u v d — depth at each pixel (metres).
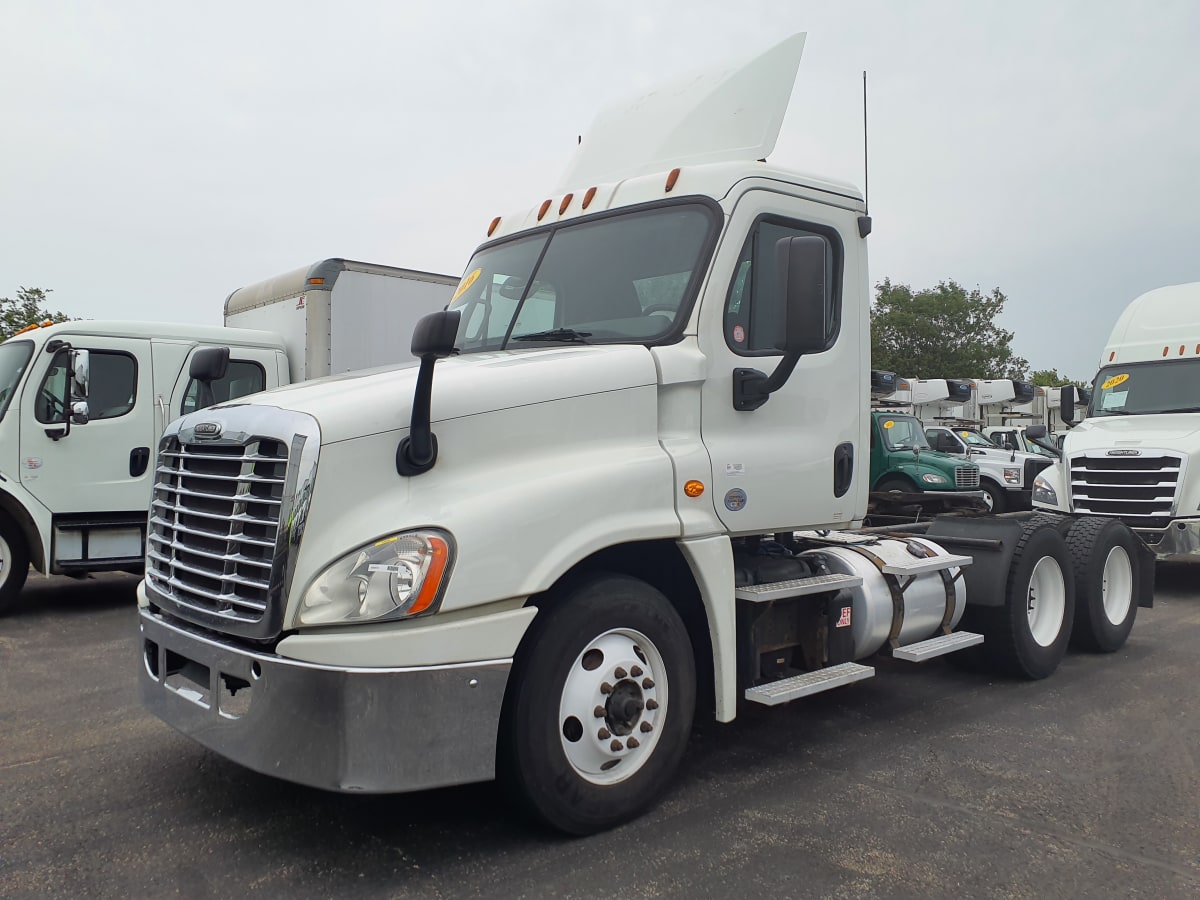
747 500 4.28
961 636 5.78
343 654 3.19
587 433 3.86
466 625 3.32
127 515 9.08
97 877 3.37
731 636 4.17
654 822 3.90
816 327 3.89
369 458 3.37
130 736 4.95
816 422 4.66
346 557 3.26
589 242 4.66
